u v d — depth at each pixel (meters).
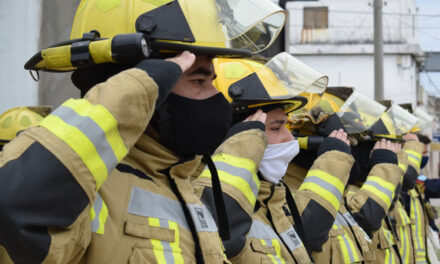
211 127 1.70
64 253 1.19
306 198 3.14
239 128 2.42
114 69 1.65
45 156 1.15
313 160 3.78
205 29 1.71
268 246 2.61
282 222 2.77
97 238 1.33
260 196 2.71
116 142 1.25
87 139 1.20
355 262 3.69
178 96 1.67
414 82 28.39
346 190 4.09
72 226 1.19
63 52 1.52
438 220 13.80
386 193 4.28
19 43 4.10
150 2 1.68
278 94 2.76
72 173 1.16
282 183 2.90
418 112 7.68
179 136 1.67
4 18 4.09
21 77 4.10
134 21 1.68
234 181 2.23
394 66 27.78
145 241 1.45
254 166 2.30
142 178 1.56
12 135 3.35
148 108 1.31
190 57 1.50
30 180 1.12
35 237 1.12
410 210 6.52
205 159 1.85
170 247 1.51
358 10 27.80
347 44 27.77
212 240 1.66
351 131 4.12
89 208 1.21
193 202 1.68
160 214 1.54
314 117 3.69
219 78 2.81
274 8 1.93
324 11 27.84
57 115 1.21
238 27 1.79
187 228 1.61
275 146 2.78
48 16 4.20
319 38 27.95
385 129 4.76
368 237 3.97
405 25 27.64
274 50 5.07
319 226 3.10
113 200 1.42
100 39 1.54
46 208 1.13
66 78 4.19
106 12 1.74
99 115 1.23
